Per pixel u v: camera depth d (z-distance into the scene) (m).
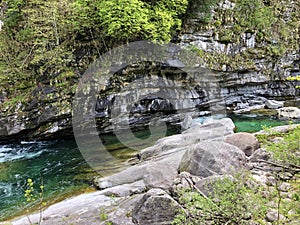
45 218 4.15
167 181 4.27
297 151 3.73
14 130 8.00
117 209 4.00
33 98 8.25
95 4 8.31
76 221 3.87
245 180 3.68
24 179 6.00
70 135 8.75
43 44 8.44
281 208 2.87
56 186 5.56
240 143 5.38
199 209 3.04
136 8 8.23
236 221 2.86
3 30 9.03
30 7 8.92
